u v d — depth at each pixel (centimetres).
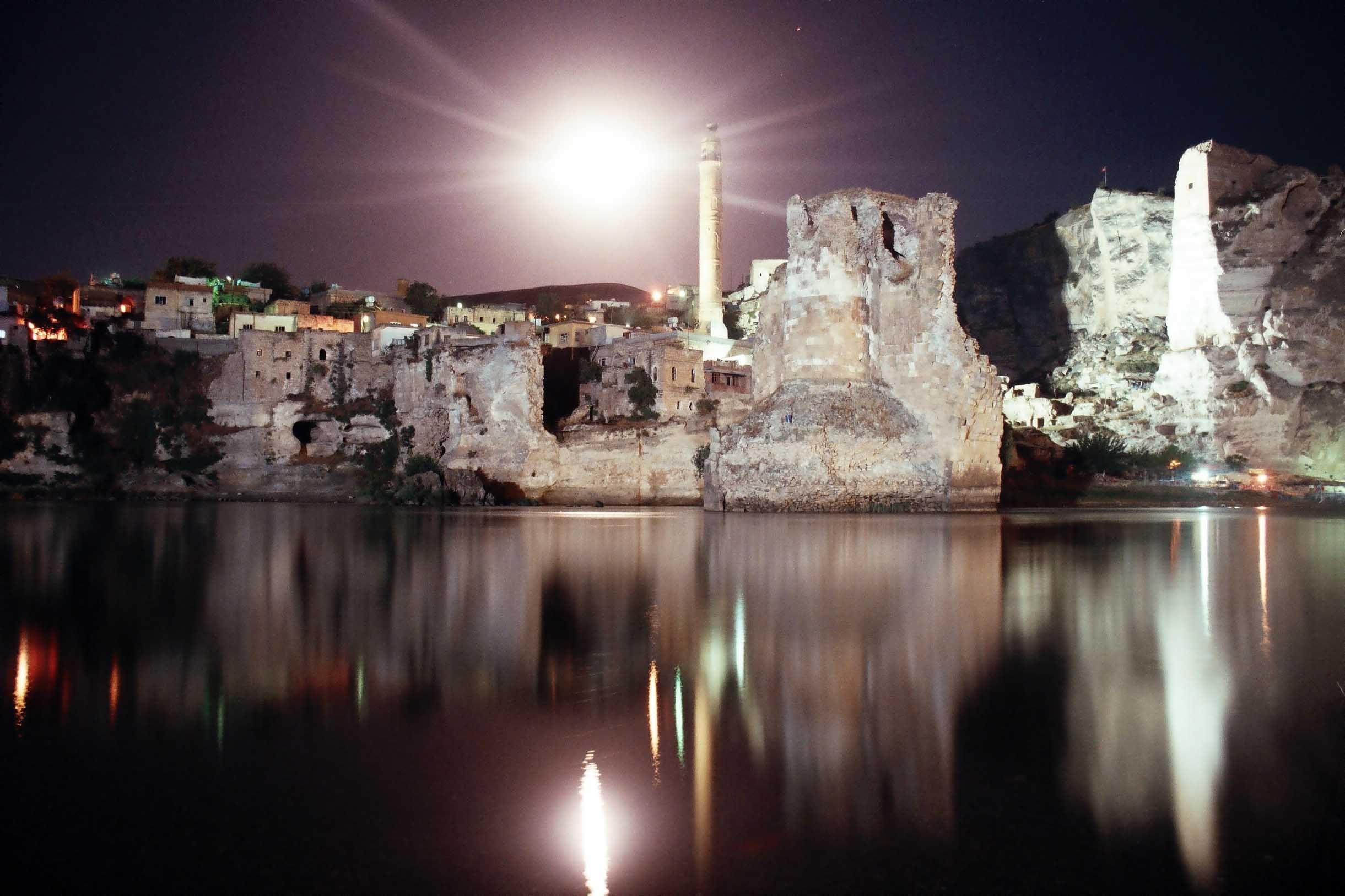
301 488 7588
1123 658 1408
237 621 1769
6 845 792
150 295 8794
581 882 728
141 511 5962
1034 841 793
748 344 9006
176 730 1083
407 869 750
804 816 842
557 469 6844
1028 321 11125
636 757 990
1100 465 7262
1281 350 7969
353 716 1132
